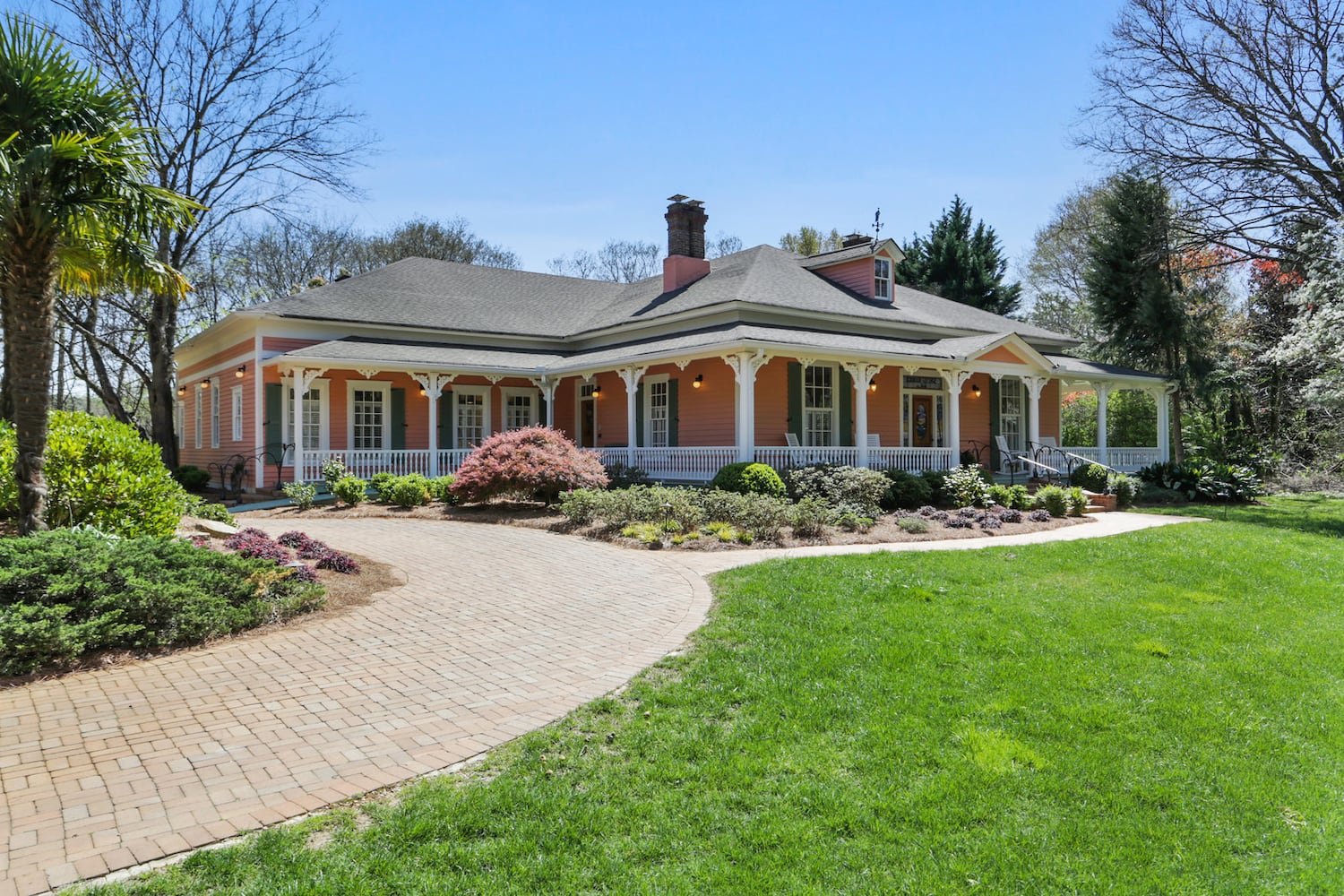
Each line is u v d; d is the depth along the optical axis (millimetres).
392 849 3422
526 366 19719
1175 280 26766
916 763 4426
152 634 6328
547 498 15039
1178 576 9195
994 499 15953
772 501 12211
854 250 22547
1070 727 4980
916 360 16984
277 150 23406
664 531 11734
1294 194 22734
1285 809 4152
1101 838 3777
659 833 3639
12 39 7723
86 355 30641
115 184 8109
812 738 4695
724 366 18328
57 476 8562
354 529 12922
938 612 7273
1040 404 24000
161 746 4461
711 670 5773
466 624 7168
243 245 37562
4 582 6074
